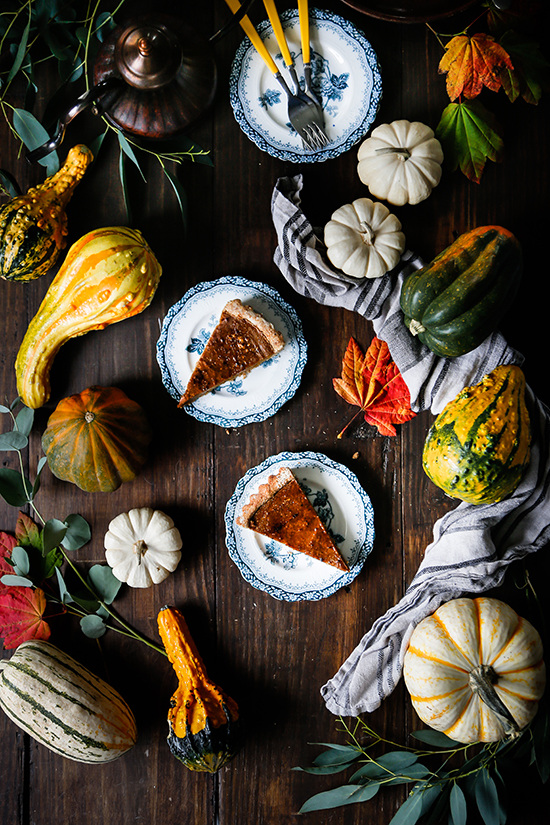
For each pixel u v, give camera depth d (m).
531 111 1.16
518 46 1.12
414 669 1.10
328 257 1.13
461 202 1.16
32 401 1.14
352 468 1.17
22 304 1.16
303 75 1.14
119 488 1.17
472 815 1.16
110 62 1.04
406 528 1.17
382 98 1.16
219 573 1.17
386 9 1.11
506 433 1.06
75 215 1.16
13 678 1.10
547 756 1.12
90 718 1.10
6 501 1.14
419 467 1.17
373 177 1.13
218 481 1.17
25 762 1.17
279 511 1.14
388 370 1.16
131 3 1.14
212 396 1.16
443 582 1.13
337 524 1.16
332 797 1.14
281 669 1.17
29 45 1.14
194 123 1.06
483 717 1.10
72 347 1.16
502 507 1.13
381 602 1.17
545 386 1.17
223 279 1.14
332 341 1.17
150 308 1.16
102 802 1.17
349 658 1.16
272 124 1.15
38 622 1.15
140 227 1.16
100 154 1.16
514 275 1.08
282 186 1.14
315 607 1.17
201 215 1.16
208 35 1.15
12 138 1.16
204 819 1.17
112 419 1.10
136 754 1.17
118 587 1.15
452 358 1.14
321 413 1.17
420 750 1.17
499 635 1.09
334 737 1.17
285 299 1.17
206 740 1.10
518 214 1.17
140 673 1.17
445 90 1.16
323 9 1.15
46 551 1.13
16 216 1.08
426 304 1.08
